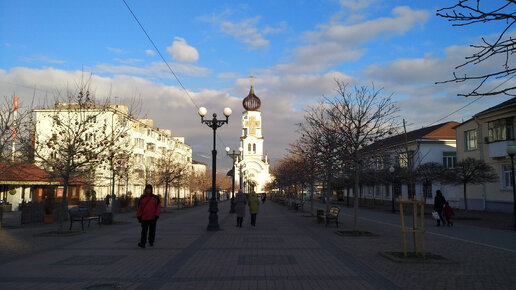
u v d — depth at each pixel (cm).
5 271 833
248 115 9494
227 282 734
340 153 1636
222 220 2370
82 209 1794
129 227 1856
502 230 1744
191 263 923
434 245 1228
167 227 1873
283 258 991
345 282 730
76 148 1599
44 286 702
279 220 2353
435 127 4462
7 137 1653
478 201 3162
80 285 710
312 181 2591
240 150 3744
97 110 1845
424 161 4000
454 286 698
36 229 1755
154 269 853
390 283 721
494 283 720
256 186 9531
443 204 1986
